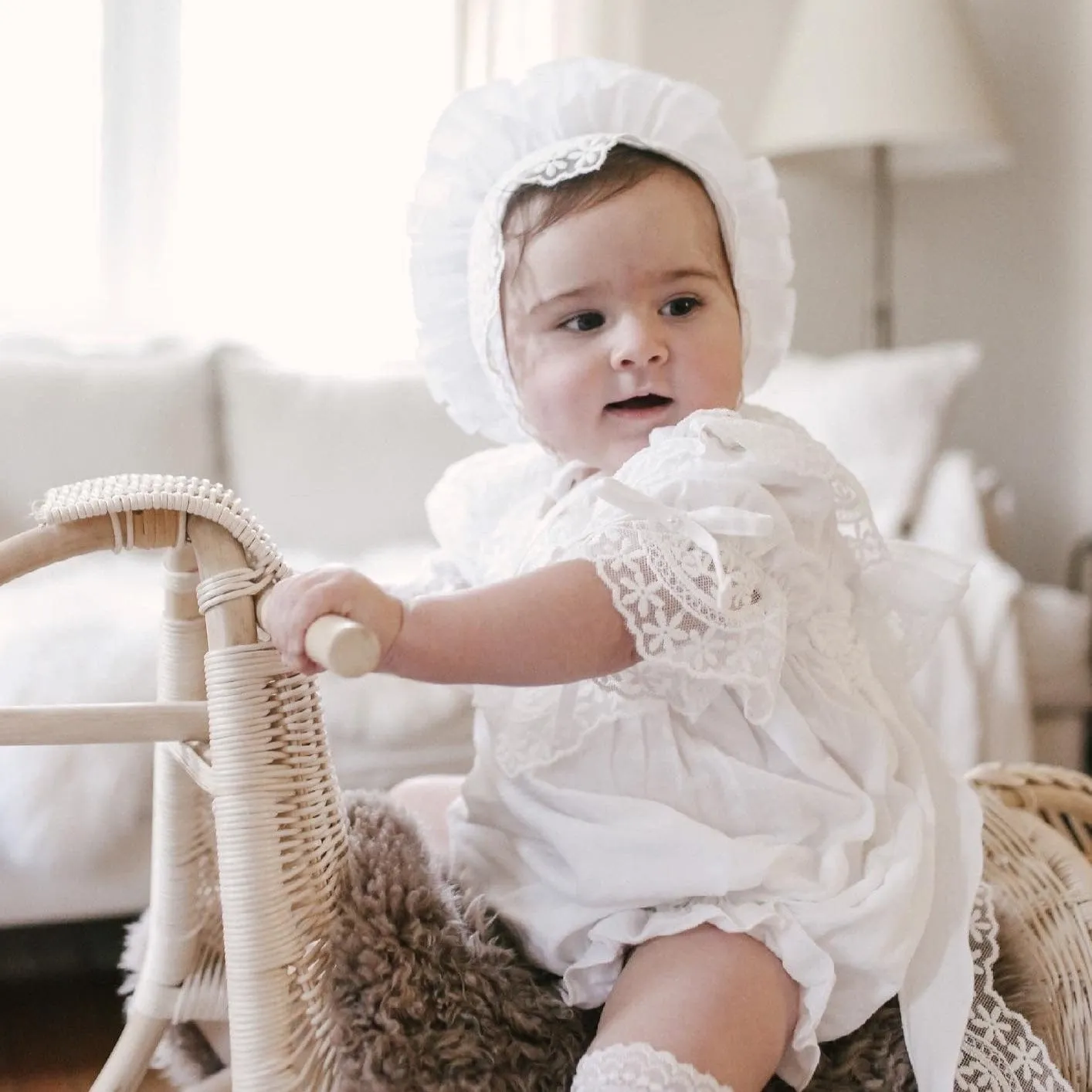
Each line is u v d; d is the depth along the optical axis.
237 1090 0.66
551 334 0.90
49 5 2.39
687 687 0.76
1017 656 1.99
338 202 2.61
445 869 0.80
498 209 0.92
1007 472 3.02
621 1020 0.71
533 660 0.67
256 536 0.69
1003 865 0.98
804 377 2.45
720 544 0.73
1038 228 2.92
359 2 2.58
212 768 0.68
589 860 0.78
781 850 0.78
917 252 3.01
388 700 1.67
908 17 2.52
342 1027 0.68
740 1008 0.71
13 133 2.39
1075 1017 0.88
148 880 1.56
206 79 2.51
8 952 1.59
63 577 1.92
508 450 1.09
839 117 2.51
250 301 2.58
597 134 0.92
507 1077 0.71
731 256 0.96
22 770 1.49
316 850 0.70
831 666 0.83
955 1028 0.79
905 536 2.28
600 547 0.71
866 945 0.76
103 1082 0.87
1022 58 2.92
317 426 2.35
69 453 2.13
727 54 2.88
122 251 2.48
